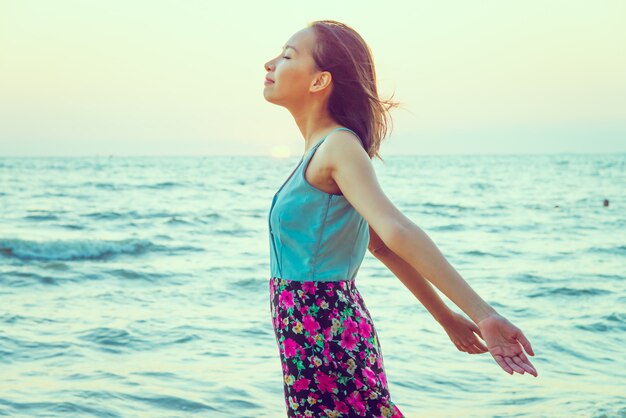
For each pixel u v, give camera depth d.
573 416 4.71
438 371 5.89
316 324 1.86
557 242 19.62
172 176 68.19
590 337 7.64
